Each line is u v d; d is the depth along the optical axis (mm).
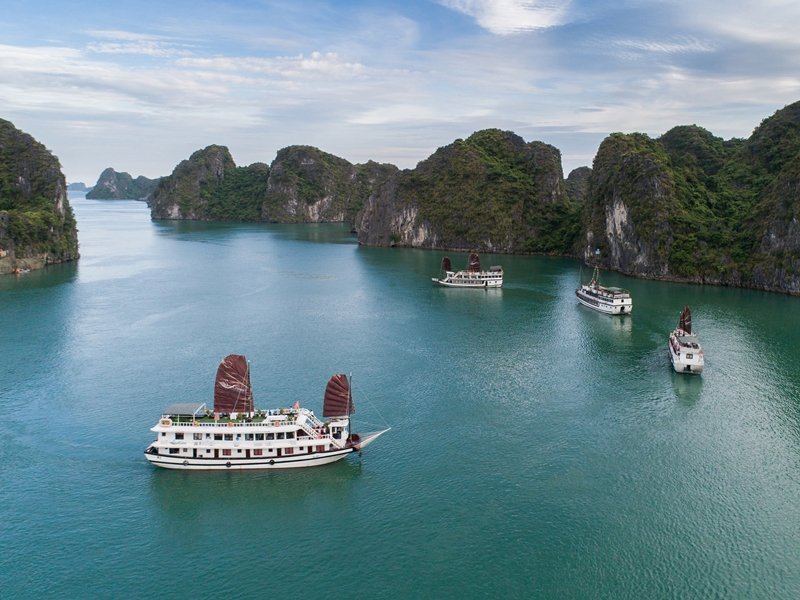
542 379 97125
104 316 135125
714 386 94062
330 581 52219
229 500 63344
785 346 113938
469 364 104312
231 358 69438
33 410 82750
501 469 69188
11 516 60250
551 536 57750
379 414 83375
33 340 114750
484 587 51406
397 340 118688
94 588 51375
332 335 121875
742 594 50938
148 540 57375
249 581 52250
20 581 52000
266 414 71250
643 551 55781
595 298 145875
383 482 66562
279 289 173125
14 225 196750
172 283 180125
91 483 65938
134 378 94875
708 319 135250
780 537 57656
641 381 96375
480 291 172625
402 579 52344
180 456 67938
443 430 78625
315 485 66000
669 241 188125
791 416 83250
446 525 59375
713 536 57812
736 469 69500
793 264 162750
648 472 68812
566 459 71562
